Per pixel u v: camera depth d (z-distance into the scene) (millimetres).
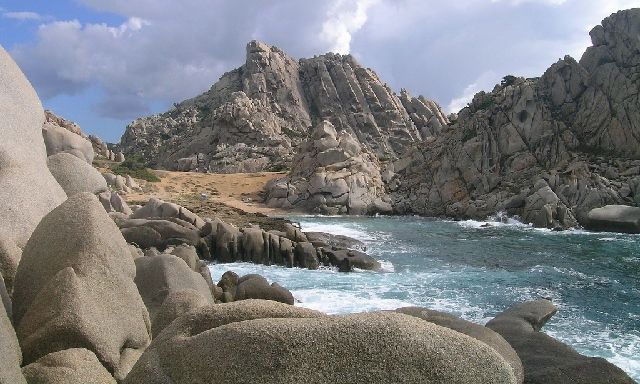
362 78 123312
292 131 104312
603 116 53562
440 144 63000
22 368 6207
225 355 4934
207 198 57562
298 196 57500
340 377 4738
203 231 27719
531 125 56375
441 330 5133
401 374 4762
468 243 34344
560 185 46312
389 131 115062
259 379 4770
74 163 16172
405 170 63938
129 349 7648
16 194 10258
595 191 43375
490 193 53188
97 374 6305
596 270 25203
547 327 16109
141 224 26234
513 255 29578
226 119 93375
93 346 6977
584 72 56188
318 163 61375
